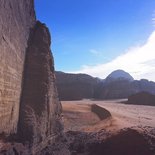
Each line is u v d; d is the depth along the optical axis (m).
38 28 20.69
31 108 17.45
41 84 18.78
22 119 16.39
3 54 11.09
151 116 53.12
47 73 19.69
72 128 39.56
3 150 12.04
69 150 20.73
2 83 11.41
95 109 57.81
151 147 16.50
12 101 13.91
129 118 45.75
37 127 17.33
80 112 52.50
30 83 18.23
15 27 13.63
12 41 12.92
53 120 21.72
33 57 18.89
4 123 12.44
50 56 21.97
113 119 40.28
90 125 43.16
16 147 13.36
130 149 17.00
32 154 15.68
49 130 20.34
